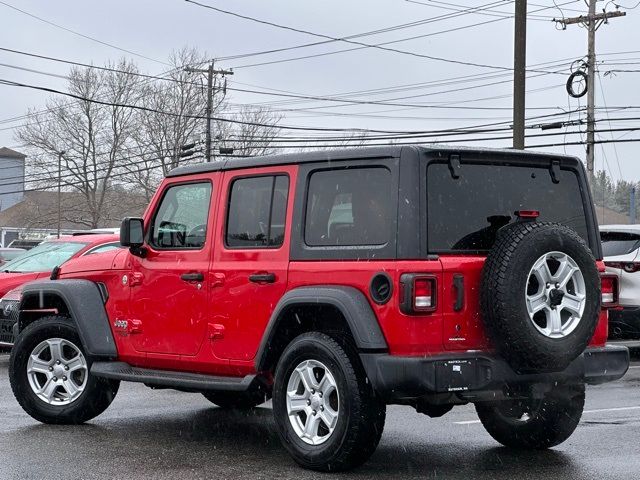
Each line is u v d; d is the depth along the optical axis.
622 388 11.03
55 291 8.48
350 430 6.31
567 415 7.21
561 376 6.58
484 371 6.23
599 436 7.93
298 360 6.68
